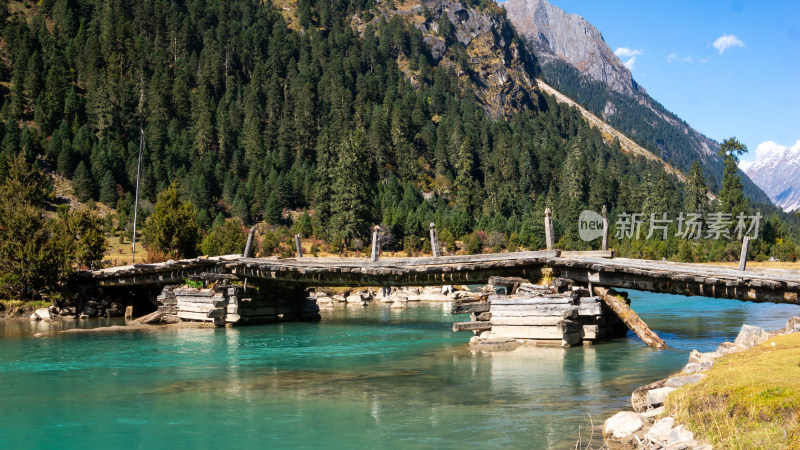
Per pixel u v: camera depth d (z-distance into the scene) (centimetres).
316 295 5153
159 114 18075
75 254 4453
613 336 2548
